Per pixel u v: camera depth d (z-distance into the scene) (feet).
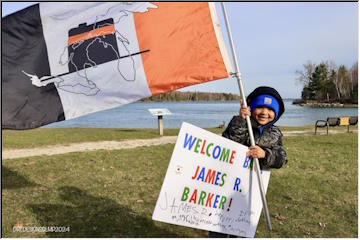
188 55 12.77
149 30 12.76
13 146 42.22
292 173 26.94
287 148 39.65
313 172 27.45
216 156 11.50
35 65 12.12
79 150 38.93
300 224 16.93
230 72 12.72
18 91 11.88
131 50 12.63
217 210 11.66
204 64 12.76
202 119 117.39
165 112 57.00
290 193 21.79
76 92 12.33
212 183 11.52
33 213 17.97
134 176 25.88
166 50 12.75
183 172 11.18
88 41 12.53
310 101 328.08
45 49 12.26
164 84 12.62
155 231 15.90
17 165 29.60
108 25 12.67
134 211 18.42
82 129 69.36
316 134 58.59
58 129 69.21
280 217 17.75
